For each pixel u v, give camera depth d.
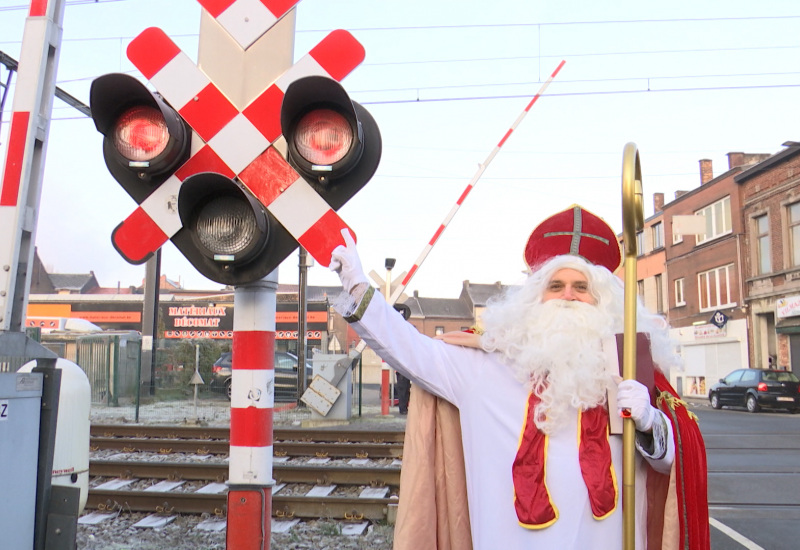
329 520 5.45
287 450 8.34
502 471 2.03
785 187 25.27
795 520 5.75
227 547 2.71
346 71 2.50
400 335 2.10
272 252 2.43
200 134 2.50
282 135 2.45
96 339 17.20
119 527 5.23
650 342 2.11
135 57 2.57
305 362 17.06
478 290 63.12
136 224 2.50
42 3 2.46
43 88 2.46
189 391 18.55
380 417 13.77
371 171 2.39
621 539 1.94
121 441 8.59
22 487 2.23
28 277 2.42
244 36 2.56
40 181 2.46
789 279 24.88
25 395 2.25
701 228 27.59
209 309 35.09
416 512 2.14
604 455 1.97
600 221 2.32
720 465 8.48
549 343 2.03
